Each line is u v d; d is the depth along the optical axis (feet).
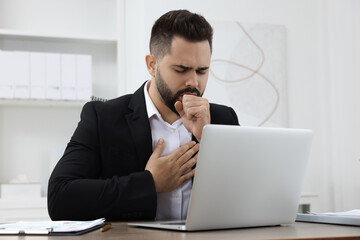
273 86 10.69
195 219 3.22
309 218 4.05
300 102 10.93
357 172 10.64
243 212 3.45
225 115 5.45
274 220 3.66
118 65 9.95
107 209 4.10
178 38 4.53
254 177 3.44
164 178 4.31
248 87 10.55
